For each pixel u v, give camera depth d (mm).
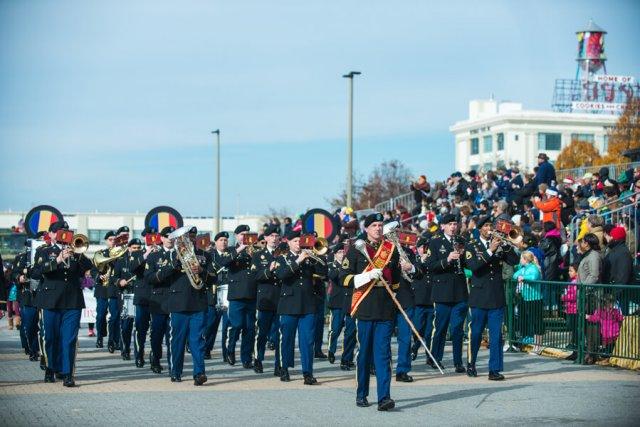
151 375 18859
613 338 19359
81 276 17594
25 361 21406
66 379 17031
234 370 19859
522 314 22203
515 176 34688
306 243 17594
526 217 27797
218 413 14234
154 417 13867
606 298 19469
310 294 17766
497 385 17188
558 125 97312
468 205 29641
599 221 22016
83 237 16922
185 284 17562
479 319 18125
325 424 13391
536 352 21875
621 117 74000
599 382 17422
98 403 15109
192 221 87562
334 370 19984
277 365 18828
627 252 20156
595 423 13477
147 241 18250
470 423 13492
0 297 18016
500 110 104375
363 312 14758
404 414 14227
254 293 20312
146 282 19656
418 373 19188
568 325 20500
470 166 104500
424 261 19750
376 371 14648
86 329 31312
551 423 13469
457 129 106188
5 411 14344
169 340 17969
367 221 15141
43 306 17188
